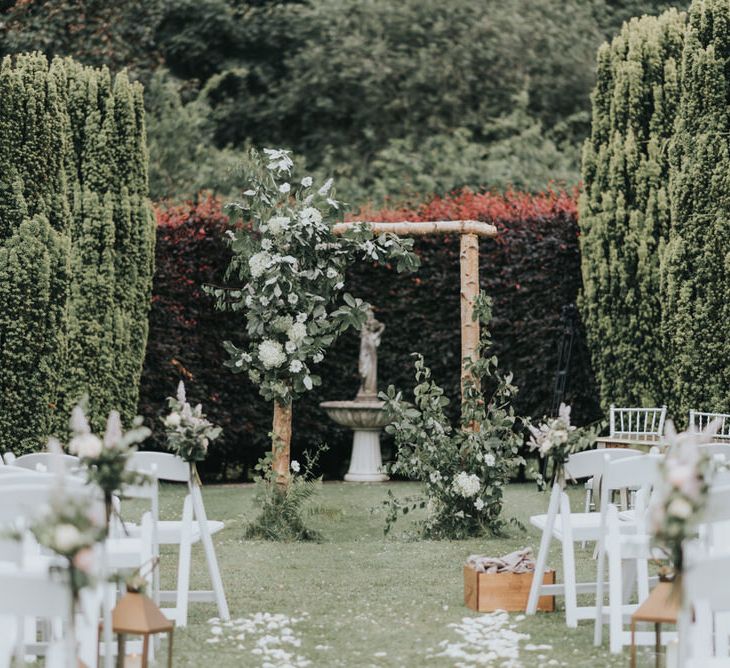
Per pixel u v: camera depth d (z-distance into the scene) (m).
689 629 3.79
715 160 10.20
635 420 11.09
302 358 8.33
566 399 11.80
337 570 7.13
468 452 8.44
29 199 9.29
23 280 9.15
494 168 17.72
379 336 12.04
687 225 10.33
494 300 11.85
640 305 11.01
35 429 9.29
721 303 10.20
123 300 10.44
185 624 5.66
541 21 20.20
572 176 17.75
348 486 11.53
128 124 10.47
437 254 12.06
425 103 19.80
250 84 20.56
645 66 11.12
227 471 12.66
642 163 11.02
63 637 5.04
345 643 5.31
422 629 5.59
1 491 3.96
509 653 5.05
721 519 3.84
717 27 10.21
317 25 20.14
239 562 7.41
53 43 17.00
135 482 4.36
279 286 8.28
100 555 4.33
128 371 10.52
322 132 19.94
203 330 11.66
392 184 17.95
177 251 11.47
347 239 8.53
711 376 10.26
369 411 11.73
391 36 20.36
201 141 18.03
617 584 5.11
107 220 10.25
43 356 9.29
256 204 8.50
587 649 5.18
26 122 9.29
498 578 5.98
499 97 19.80
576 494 10.77
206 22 19.75
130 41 18.03
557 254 11.85
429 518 8.51
